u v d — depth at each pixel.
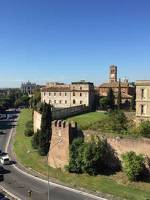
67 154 59.69
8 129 115.44
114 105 150.50
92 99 164.00
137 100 88.31
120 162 55.41
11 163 67.88
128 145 54.47
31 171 61.72
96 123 77.69
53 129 63.91
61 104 164.00
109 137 56.91
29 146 80.75
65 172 58.28
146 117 86.81
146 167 52.12
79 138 59.53
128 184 50.34
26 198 47.50
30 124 107.12
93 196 47.06
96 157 55.28
